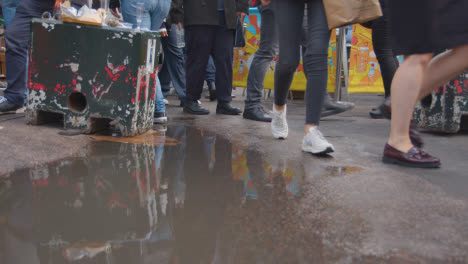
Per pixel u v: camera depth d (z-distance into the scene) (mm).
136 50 2492
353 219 1265
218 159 2076
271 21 3312
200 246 1072
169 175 1759
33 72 2637
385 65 2719
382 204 1400
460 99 2723
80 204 1374
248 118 3631
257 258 1007
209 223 1229
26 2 3016
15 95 3096
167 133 2822
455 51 1866
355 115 3975
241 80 5586
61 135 2502
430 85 1968
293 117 3834
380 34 2670
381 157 2137
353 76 4625
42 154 2027
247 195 1498
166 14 3512
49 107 2654
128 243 1086
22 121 2857
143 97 2658
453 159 2094
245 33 5422
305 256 1020
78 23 2523
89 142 2412
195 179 1706
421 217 1284
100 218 1257
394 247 1075
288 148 2363
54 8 3264
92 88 2568
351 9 1890
